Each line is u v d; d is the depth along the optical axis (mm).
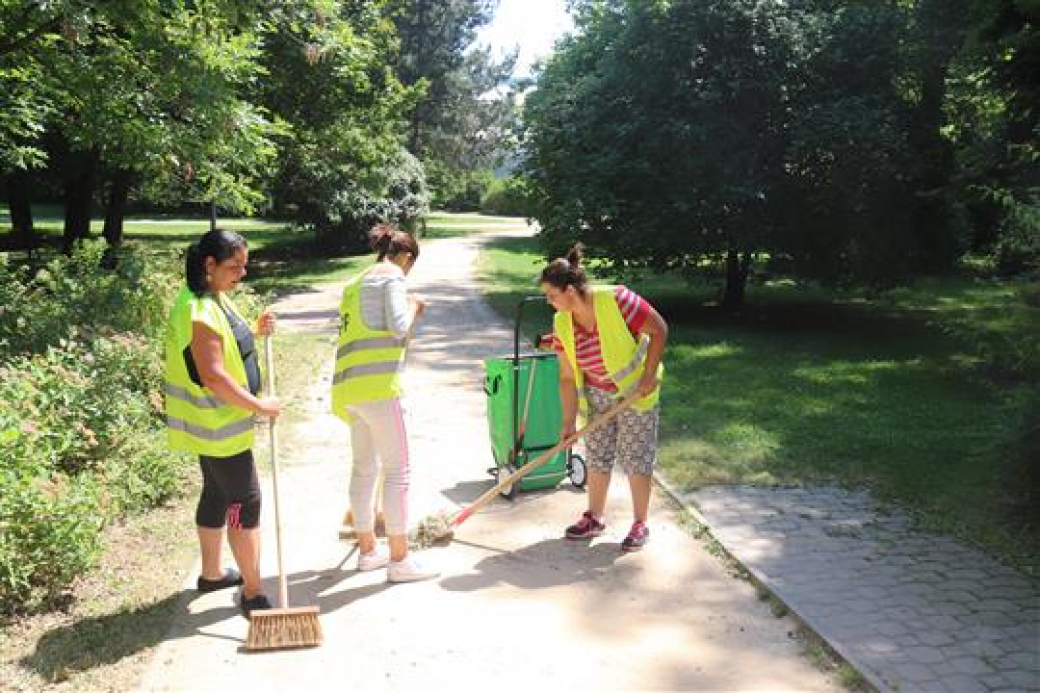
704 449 6840
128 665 3752
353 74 18031
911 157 12172
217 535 4406
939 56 12062
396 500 4566
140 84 10148
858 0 13242
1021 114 9242
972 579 4605
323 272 22406
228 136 10609
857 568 4730
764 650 3945
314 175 20562
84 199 19719
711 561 4902
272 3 12898
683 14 12438
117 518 5285
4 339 6945
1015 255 6961
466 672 3748
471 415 8094
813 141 11930
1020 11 8328
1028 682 3621
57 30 9711
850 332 13039
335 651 3914
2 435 4473
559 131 13820
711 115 12438
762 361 10578
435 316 14625
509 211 53438
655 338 4832
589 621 4199
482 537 5242
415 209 29297
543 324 13633
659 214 12953
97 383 6113
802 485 6094
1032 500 5430
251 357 4316
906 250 12984
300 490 6020
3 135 10430
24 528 4211
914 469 6359
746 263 15172
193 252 4117
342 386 4574
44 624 4082
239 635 4035
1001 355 6066
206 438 4066
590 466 5164
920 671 3707
